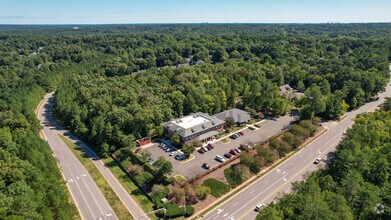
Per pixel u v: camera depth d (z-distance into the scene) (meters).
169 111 134.38
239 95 173.12
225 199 85.88
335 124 139.00
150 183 93.62
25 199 67.19
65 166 107.12
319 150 113.00
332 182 76.75
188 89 157.75
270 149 106.81
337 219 59.00
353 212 66.81
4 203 68.31
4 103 146.50
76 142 128.25
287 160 106.31
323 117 146.25
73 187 93.94
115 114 124.44
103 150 112.88
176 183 91.00
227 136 125.31
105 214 81.38
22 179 79.38
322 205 61.38
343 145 96.81
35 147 98.44
